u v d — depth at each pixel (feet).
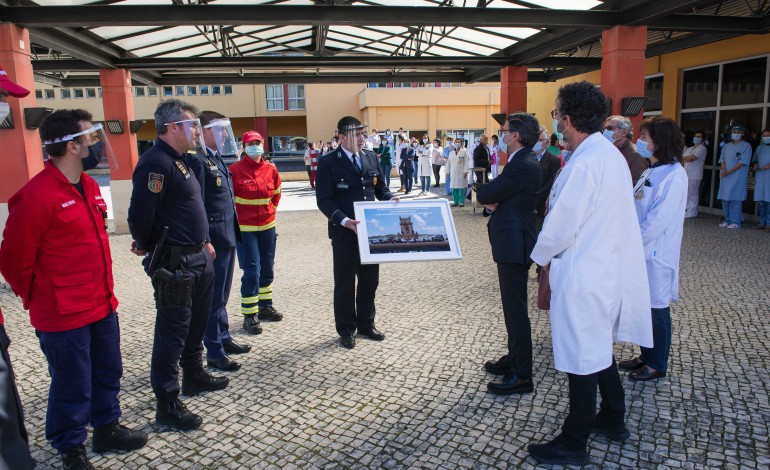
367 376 12.90
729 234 29.76
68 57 36.81
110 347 9.75
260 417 11.10
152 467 9.43
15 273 8.59
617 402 9.78
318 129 112.16
